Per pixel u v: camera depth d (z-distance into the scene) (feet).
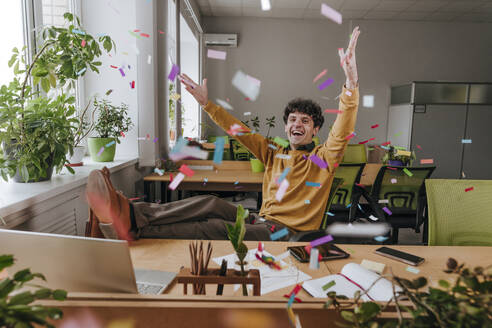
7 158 4.69
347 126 5.42
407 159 10.30
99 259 2.07
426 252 4.20
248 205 14.49
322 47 20.80
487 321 1.17
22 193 4.66
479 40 20.81
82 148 7.46
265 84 21.04
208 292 3.05
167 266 3.67
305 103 5.80
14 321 1.14
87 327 1.59
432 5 17.94
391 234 8.64
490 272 1.31
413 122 18.03
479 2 17.40
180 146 10.96
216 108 6.29
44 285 2.23
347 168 8.03
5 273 2.90
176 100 13.56
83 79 9.28
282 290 3.14
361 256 4.05
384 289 2.86
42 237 2.10
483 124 17.99
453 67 21.01
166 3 10.45
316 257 3.62
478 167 18.28
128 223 4.28
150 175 9.83
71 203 5.90
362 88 21.09
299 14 19.81
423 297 1.38
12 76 6.13
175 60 13.58
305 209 5.53
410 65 20.93
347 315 1.41
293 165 5.79
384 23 20.57
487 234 5.15
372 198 8.21
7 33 6.02
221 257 3.88
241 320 1.58
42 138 4.80
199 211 5.10
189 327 1.59
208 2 18.11
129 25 9.42
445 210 5.32
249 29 20.65
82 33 5.82
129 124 9.14
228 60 20.86
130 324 1.58
